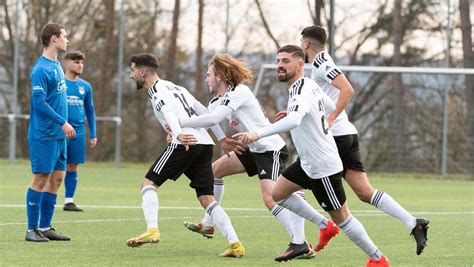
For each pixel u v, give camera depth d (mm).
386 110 54250
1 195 33375
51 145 20078
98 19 59250
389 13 56562
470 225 25797
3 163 57156
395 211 17750
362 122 54594
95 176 47469
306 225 24844
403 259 18562
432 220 27391
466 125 52969
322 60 18594
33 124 20156
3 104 60000
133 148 57781
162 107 18500
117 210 28734
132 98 57938
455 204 34125
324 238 18484
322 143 16000
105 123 57625
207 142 19234
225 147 19594
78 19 59531
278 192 17344
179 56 59219
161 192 37562
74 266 16766
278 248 20078
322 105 16172
